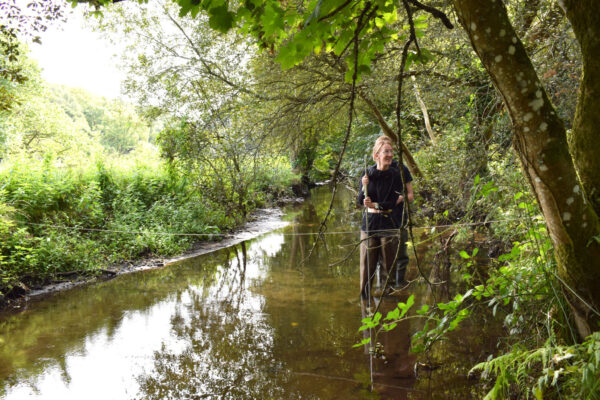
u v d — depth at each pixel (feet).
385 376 10.28
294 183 57.36
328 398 9.41
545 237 8.91
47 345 13.09
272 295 17.39
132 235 25.43
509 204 13.38
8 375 11.16
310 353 11.79
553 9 13.19
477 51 6.12
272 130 24.06
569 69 12.04
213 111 25.90
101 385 10.50
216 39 24.71
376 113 25.90
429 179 23.27
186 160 31.35
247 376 10.63
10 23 14.62
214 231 30.73
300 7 7.23
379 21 7.54
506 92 6.16
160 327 14.33
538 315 8.38
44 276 20.07
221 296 17.58
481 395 9.16
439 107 18.38
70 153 87.76
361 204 17.03
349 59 7.14
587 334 7.09
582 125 6.96
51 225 22.89
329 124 25.94
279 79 22.90
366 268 16.58
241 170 30.86
